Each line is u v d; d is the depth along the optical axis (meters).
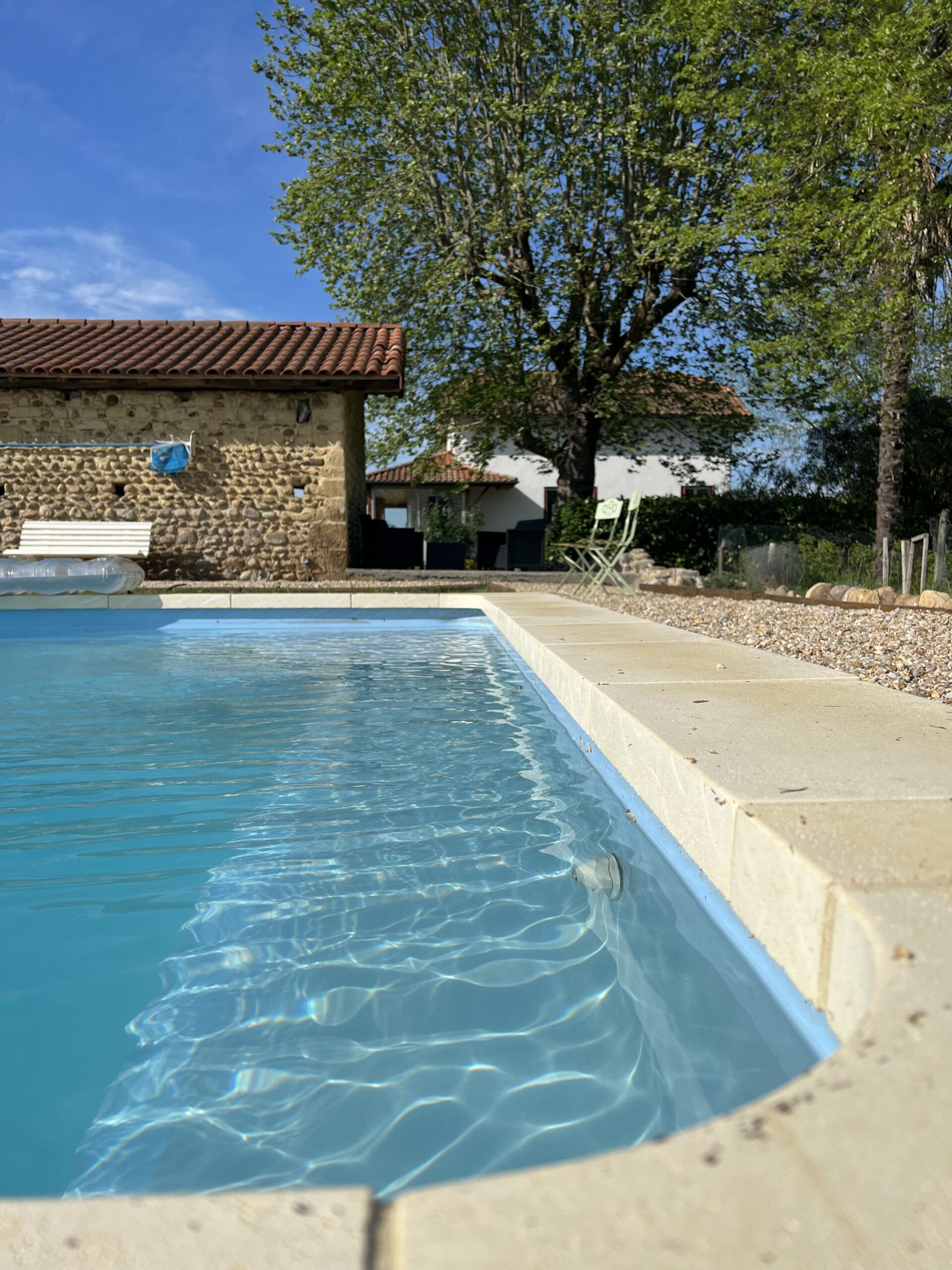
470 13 13.95
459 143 14.27
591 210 14.64
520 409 16.69
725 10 9.73
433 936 1.85
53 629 7.96
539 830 2.54
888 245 8.90
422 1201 0.68
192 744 3.56
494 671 5.54
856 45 8.28
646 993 1.60
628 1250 0.61
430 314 15.40
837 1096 0.78
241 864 2.27
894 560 9.76
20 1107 1.30
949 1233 0.63
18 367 11.08
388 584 11.02
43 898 2.07
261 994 1.62
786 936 1.37
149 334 13.32
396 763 3.26
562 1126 1.21
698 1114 1.22
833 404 13.20
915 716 2.50
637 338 15.62
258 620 8.32
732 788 1.72
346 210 14.95
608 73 13.59
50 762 3.26
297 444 11.91
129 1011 1.57
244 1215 0.67
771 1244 0.62
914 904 1.16
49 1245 0.64
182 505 11.88
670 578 11.09
